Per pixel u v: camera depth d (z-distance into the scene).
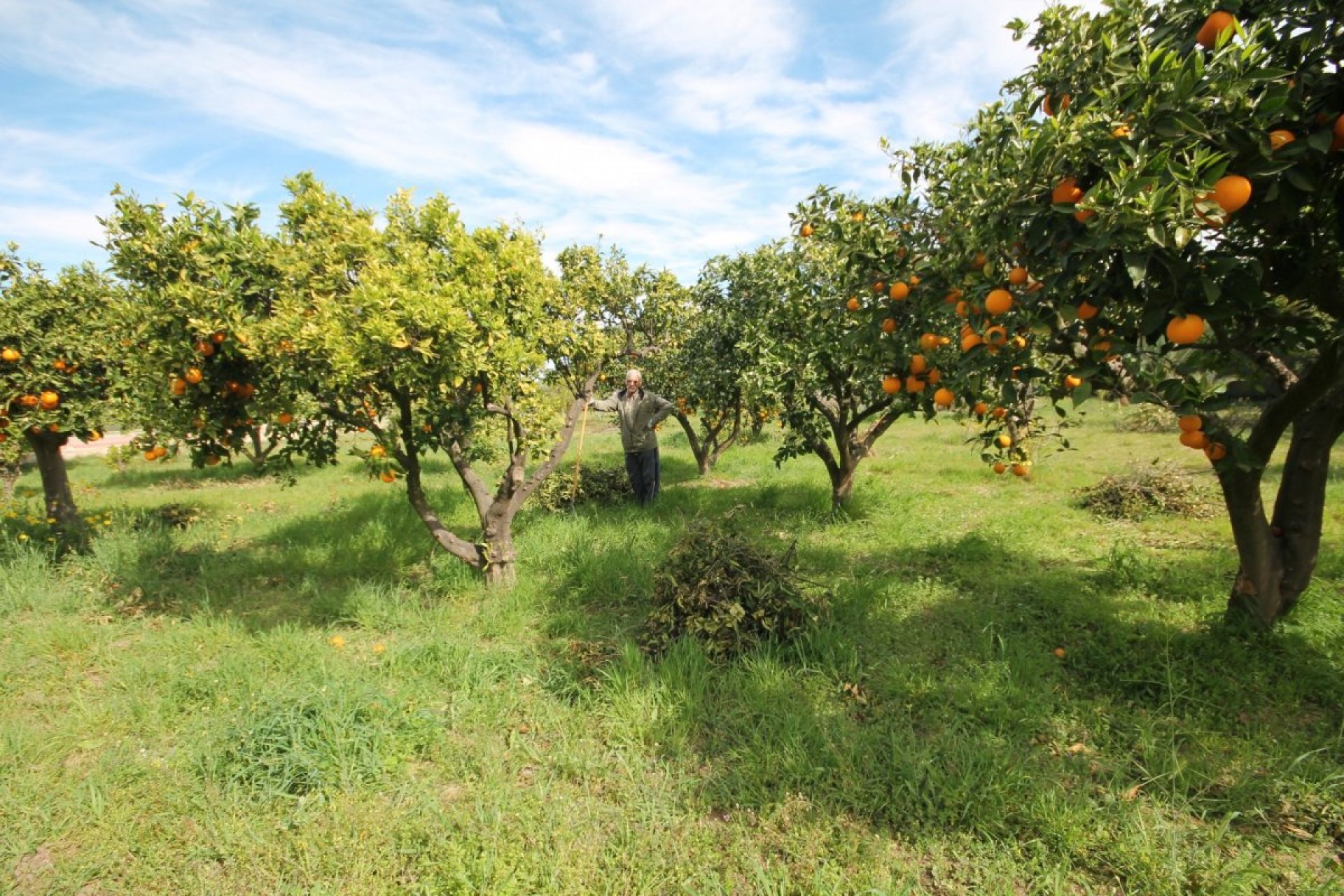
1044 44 3.23
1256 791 2.60
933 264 3.15
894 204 3.88
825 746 2.91
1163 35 2.42
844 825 2.53
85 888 2.34
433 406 3.98
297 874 2.36
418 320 3.54
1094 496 7.17
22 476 11.45
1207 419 2.87
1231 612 3.82
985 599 4.57
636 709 3.21
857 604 4.39
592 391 5.62
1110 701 3.25
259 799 2.68
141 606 4.80
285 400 3.99
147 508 7.76
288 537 6.48
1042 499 7.68
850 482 6.92
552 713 3.27
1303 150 2.02
